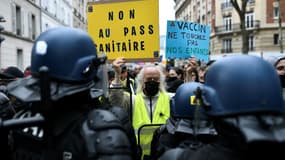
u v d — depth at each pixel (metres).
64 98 1.58
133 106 3.67
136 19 5.01
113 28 5.09
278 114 1.26
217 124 1.36
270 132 1.19
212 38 45.62
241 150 1.26
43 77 1.40
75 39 1.63
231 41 42.91
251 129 1.20
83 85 1.61
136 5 5.01
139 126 3.56
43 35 1.65
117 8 5.07
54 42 1.60
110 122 1.50
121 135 1.49
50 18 32.66
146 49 4.99
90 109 1.62
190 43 6.83
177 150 1.64
